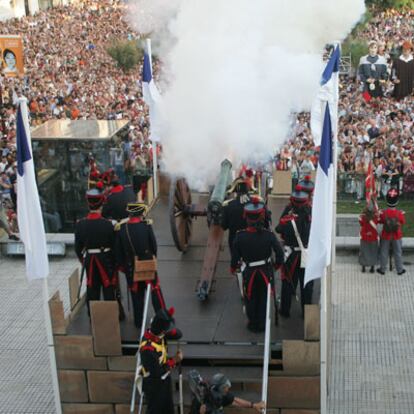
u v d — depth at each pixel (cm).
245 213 905
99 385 905
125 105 2662
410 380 1012
